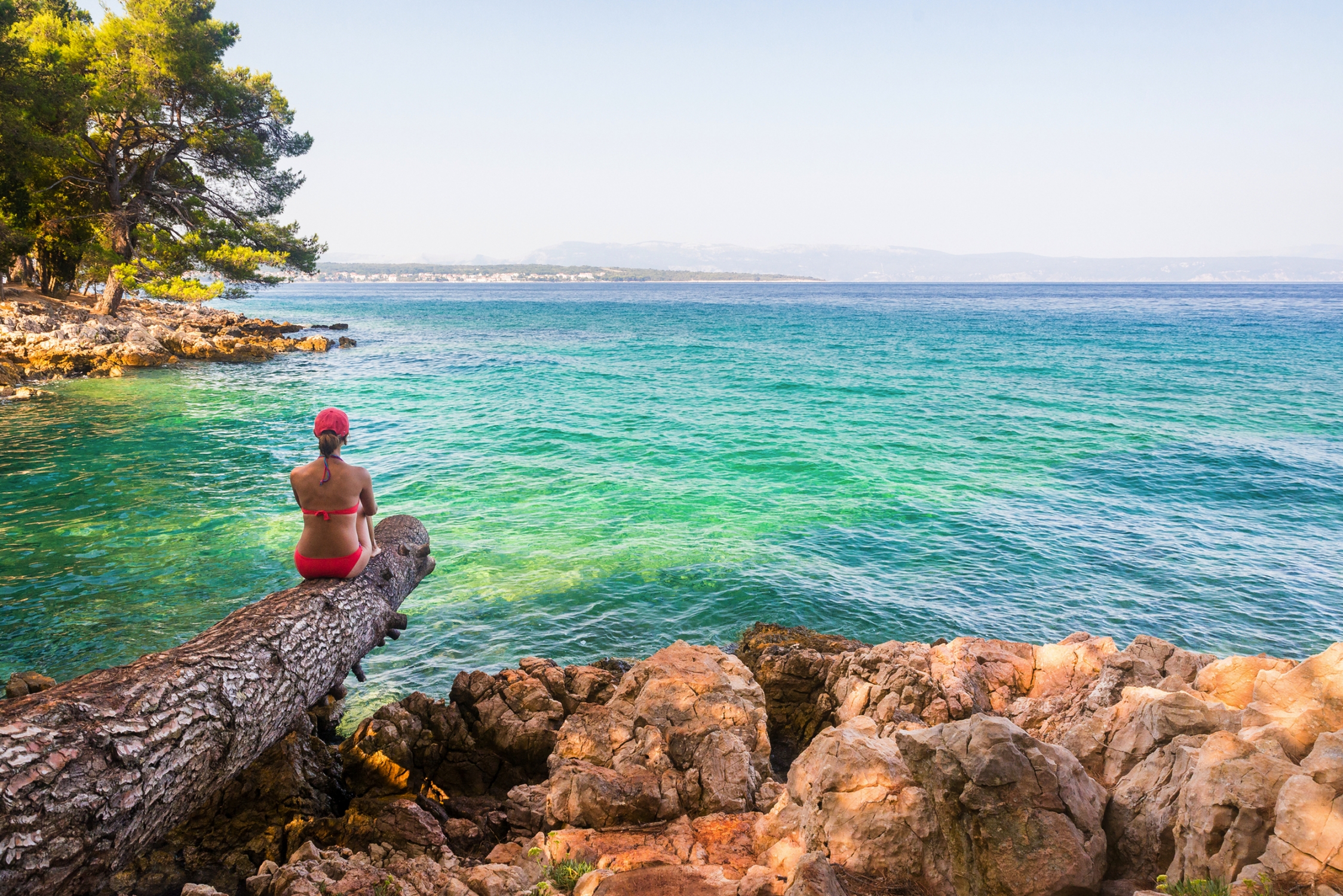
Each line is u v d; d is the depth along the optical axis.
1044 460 19.42
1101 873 3.64
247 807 5.66
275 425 21.92
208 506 13.84
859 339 60.16
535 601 10.57
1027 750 3.76
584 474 17.27
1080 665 7.00
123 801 3.63
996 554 12.84
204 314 63.56
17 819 3.14
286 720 5.09
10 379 27.78
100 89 35.41
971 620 10.49
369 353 46.09
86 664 8.30
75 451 17.92
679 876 3.95
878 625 10.27
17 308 37.69
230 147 41.91
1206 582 11.90
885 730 6.05
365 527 6.43
